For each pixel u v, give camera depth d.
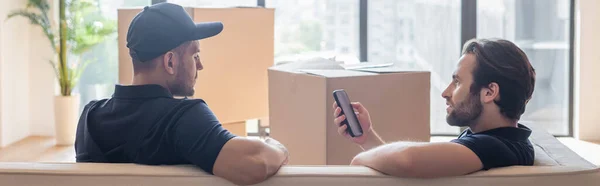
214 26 1.71
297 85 2.21
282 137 2.34
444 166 1.36
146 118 1.55
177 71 1.65
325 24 6.14
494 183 1.36
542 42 6.06
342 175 1.36
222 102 2.86
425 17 6.09
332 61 2.44
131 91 1.60
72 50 5.67
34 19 5.48
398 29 6.12
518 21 6.05
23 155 5.21
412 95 2.21
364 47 6.12
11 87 5.69
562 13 6.02
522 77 1.58
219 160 1.38
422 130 2.24
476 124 1.64
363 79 2.10
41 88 6.06
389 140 2.17
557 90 6.12
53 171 1.37
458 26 6.08
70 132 5.67
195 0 6.04
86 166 1.41
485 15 6.06
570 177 1.36
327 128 2.06
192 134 1.45
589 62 5.86
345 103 1.96
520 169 1.40
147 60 1.62
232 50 2.87
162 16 1.64
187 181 1.37
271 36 2.99
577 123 5.95
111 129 1.60
